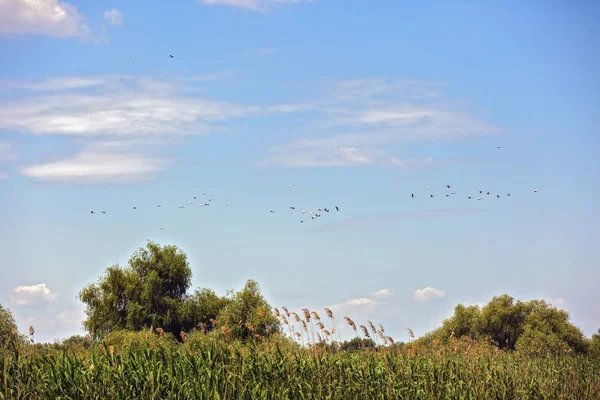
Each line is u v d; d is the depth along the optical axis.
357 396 24.88
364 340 30.56
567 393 31.14
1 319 42.06
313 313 28.28
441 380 27.44
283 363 24.98
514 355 37.84
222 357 24.72
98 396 21.19
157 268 74.12
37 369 22.55
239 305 53.91
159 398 21.72
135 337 37.16
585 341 67.25
